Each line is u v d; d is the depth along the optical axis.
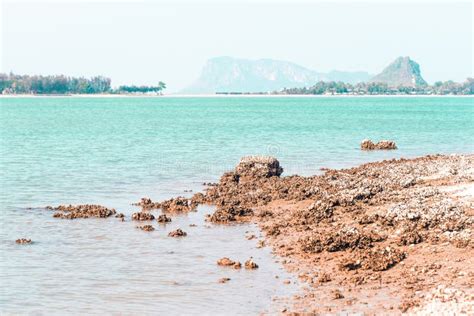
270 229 35.31
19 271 28.95
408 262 28.39
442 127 122.25
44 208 42.53
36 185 51.72
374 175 52.00
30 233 35.81
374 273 27.42
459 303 22.58
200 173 58.59
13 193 48.06
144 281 27.48
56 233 35.81
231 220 38.56
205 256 31.03
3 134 104.56
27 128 120.81
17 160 67.75
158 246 32.97
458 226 32.31
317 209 37.97
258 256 30.81
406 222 33.69
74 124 134.50
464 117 161.38
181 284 27.03
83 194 47.94
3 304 25.00
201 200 44.38
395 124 131.50
